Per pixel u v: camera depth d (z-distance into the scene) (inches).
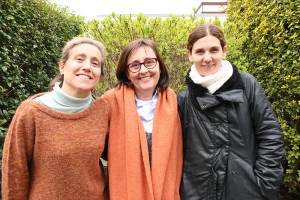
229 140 66.4
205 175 66.7
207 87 68.6
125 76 75.4
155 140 67.8
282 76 107.7
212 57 67.9
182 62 121.3
